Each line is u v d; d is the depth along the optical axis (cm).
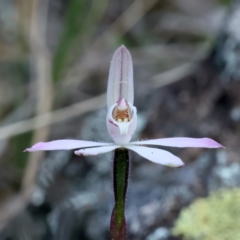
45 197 18
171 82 19
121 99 12
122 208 12
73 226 16
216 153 16
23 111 20
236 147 16
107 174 18
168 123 18
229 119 17
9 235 17
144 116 18
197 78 18
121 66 13
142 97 19
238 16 18
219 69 18
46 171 18
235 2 19
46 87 20
